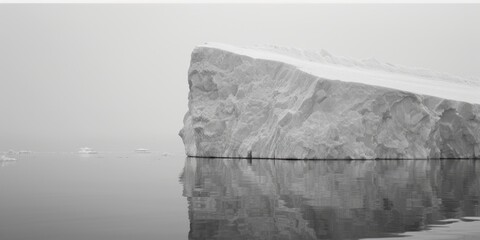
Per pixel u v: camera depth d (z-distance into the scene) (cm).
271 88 4662
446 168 3356
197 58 5050
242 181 2684
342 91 4175
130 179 2889
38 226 1520
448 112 4244
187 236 1385
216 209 1800
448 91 4706
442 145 4309
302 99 4272
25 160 4744
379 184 2492
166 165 3981
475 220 1565
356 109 4131
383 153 4153
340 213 1702
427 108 4216
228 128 4756
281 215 1672
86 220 1608
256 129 4581
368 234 1385
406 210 1748
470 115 4225
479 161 3984
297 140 4131
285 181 2655
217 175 3034
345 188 2348
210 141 4856
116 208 1836
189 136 5328
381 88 4128
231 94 4844
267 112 4578
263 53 5303
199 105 4972
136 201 2003
